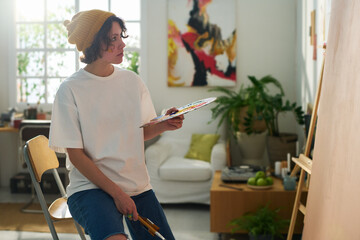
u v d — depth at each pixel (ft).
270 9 16.67
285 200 10.80
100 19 5.37
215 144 15.52
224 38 16.75
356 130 5.16
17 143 17.66
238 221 10.67
